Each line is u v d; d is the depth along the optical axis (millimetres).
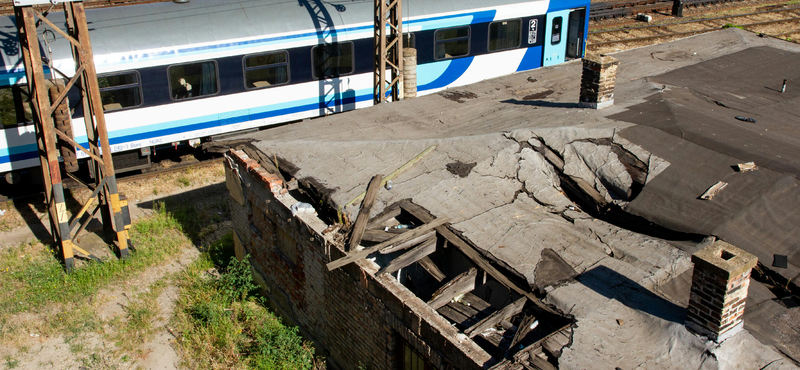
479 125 10398
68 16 10883
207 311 10039
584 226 7785
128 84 13633
